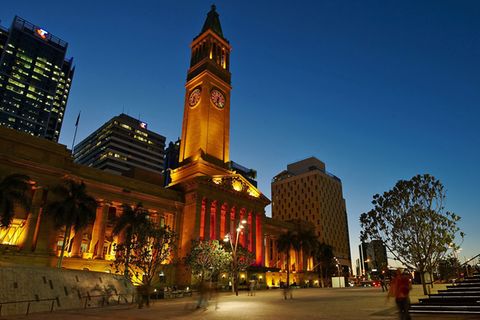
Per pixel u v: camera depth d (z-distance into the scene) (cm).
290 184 17562
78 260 5925
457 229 3416
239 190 8675
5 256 5119
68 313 2788
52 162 5931
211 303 3625
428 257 3500
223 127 9638
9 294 2864
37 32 18200
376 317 2073
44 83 17562
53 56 18362
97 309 3219
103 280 4009
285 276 9688
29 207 4734
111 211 7681
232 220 8619
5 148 5453
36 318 2392
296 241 9194
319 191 16425
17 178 4684
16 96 16425
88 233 7169
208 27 10900
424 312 2097
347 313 2369
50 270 3469
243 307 3100
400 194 3597
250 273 8100
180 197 8038
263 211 9312
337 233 16688
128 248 4994
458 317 1862
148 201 7369
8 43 16900
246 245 8425
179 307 3262
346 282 10950
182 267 7144
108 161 17062
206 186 7981
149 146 18850
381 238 3684
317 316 2247
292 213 16988
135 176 8481
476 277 2583
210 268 5912
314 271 11038
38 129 16800
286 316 2295
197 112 9362
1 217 4512
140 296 3312
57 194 5241
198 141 8988
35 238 5584
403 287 1659
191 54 10919
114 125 17912
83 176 6381
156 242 4947
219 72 10094
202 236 7606
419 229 3500
